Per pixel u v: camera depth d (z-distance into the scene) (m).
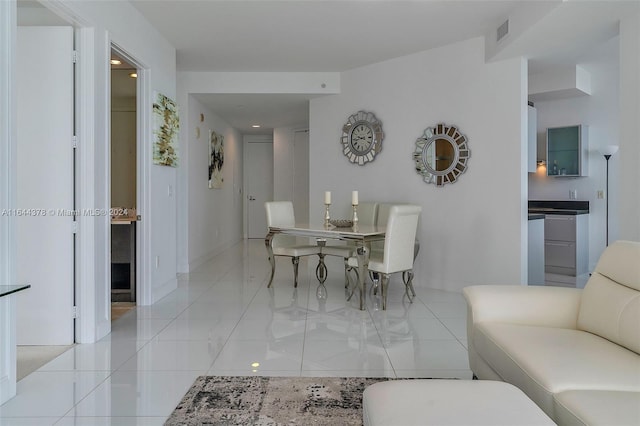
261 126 9.61
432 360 2.99
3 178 2.40
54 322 3.29
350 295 4.85
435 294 5.07
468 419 1.32
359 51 5.53
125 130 6.28
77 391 2.52
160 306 4.48
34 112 3.23
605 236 6.33
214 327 3.75
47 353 3.13
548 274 6.32
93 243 3.33
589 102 6.36
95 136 3.34
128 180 6.30
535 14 3.79
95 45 3.35
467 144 5.13
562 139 6.48
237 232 10.32
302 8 4.23
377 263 4.41
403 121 5.74
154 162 4.57
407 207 4.37
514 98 4.75
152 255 4.58
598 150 6.32
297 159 9.62
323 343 3.34
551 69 5.91
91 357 3.05
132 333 3.59
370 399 1.50
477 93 5.04
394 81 5.83
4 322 2.40
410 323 3.88
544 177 6.79
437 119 5.41
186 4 4.11
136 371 2.80
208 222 7.70
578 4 3.38
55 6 2.92
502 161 4.85
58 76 3.23
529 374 1.77
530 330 2.24
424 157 5.52
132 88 5.88
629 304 2.03
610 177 6.26
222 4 4.13
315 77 6.46
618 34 4.07
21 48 3.23
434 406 1.41
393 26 4.69
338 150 6.48
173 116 5.11
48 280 3.28
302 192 9.56
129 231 4.82
